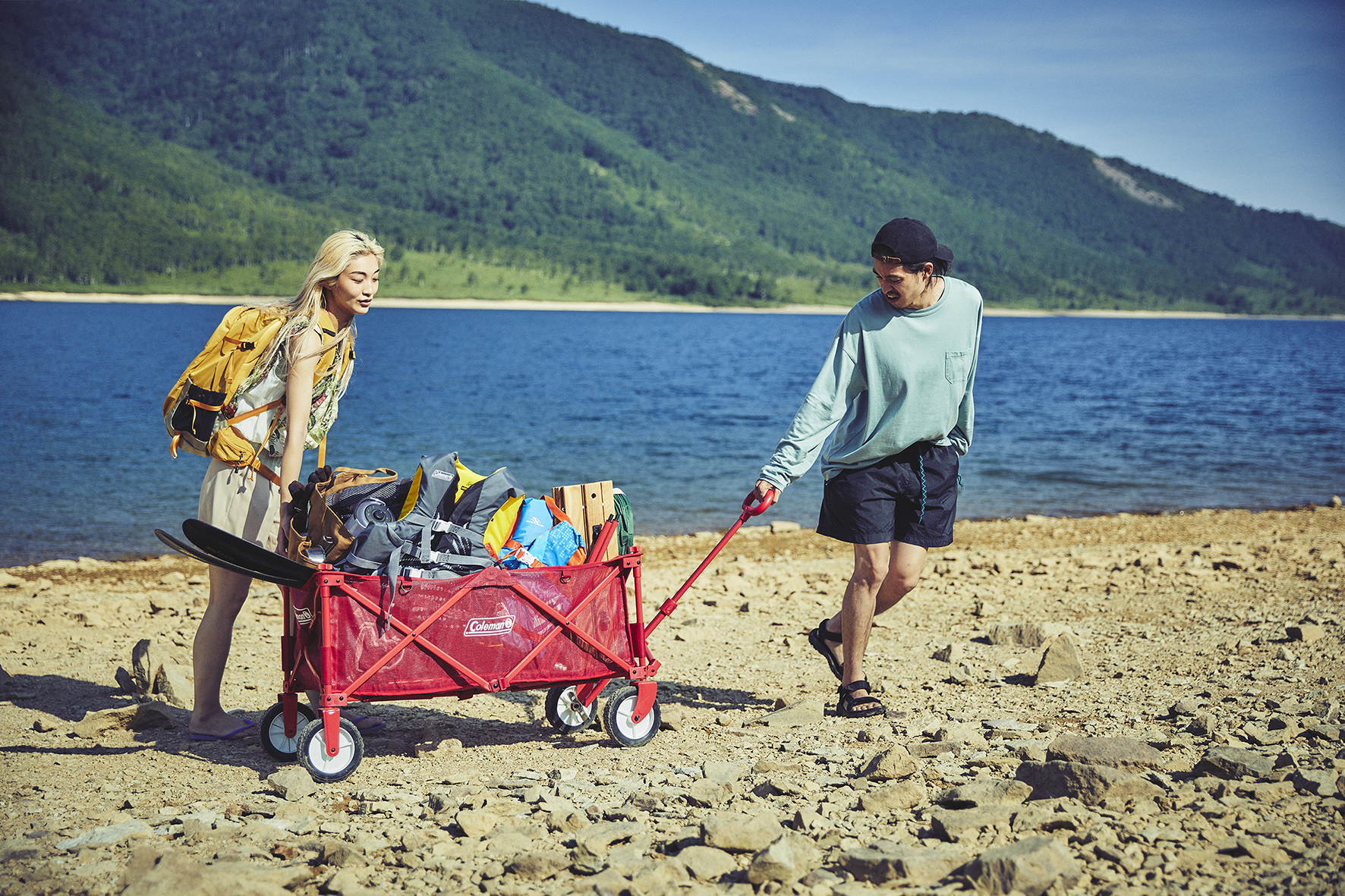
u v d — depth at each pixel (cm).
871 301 399
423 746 394
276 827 291
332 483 362
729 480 1762
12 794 334
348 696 346
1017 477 1858
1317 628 549
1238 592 730
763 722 426
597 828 276
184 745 398
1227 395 4016
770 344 8925
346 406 3114
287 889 245
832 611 715
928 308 390
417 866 259
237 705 463
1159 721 400
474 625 365
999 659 548
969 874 232
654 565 982
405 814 308
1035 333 14775
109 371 4506
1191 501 1602
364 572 351
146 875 233
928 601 745
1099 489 1725
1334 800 275
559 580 379
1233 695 433
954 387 395
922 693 478
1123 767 309
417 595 356
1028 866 226
